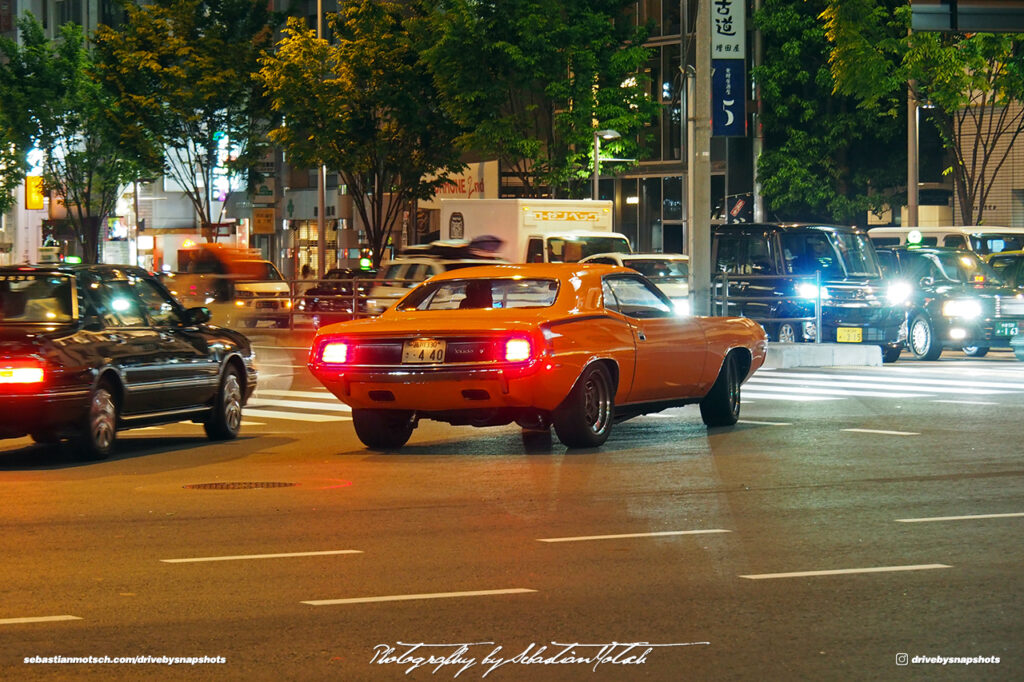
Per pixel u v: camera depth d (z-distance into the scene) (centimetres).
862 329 3297
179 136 6016
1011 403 2222
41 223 10694
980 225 4981
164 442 1842
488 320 1573
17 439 1903
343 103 5584
